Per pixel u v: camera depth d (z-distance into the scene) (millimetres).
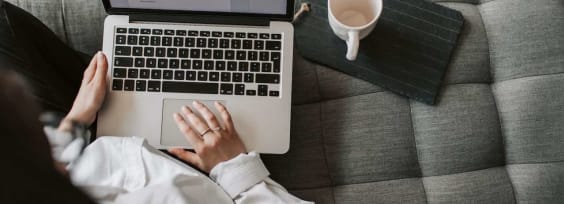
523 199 769
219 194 673
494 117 798
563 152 769
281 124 757
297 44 821
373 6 786
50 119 653
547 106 781
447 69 815
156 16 756
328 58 814
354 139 797
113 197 604
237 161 713
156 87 753
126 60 755
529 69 801
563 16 814
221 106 739
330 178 793
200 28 766
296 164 800
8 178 267
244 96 759
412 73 805
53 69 786
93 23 856
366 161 790
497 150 790
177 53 761
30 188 278
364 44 813
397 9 827
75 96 814
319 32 822
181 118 735
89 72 745
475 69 816
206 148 722
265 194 700
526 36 812
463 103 801
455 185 775
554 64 795
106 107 743
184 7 741
